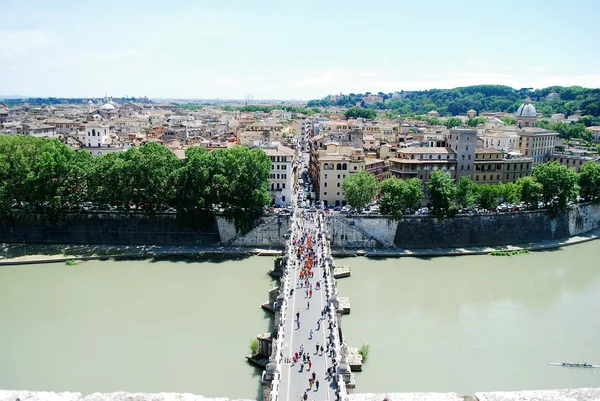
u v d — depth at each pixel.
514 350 98.88
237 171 169.62
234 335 102.88
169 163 172.62
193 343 99.25
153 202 168.50
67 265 149.75
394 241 170.88
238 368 90.06
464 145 199.38
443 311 117.19
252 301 121.38
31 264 150.38
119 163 165.88
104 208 174.25
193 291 128.25
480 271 148.88
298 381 70.31
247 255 160.50
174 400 19.34
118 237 171.12
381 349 98.06
